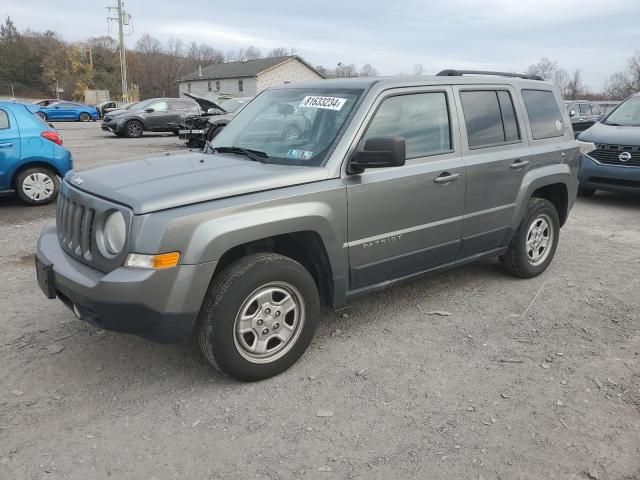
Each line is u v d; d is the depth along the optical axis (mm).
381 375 3607
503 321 4457
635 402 3301
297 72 64750
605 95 59000
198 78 67000
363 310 4633
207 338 3277
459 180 4387
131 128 22703
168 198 3092
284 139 4055
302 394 3385
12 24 97562
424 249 4293
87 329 4207
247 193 3318
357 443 2926
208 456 2824
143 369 3656
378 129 3947
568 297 4980
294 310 3588
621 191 8945
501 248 5113
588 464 2768
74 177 3703
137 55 97750
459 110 4504
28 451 2836
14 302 4715
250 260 3365
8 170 8344
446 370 3676
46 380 3506
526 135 5090
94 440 2932
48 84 88938
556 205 5758
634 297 4996
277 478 2672
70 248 3477
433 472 2711
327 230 3602
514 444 2918
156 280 2990
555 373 3639
